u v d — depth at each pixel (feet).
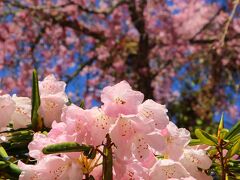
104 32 28.63
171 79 30.07
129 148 3.74
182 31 30.19
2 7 26.73
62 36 28.07
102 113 3.78
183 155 4.39
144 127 3.77
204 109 26.50
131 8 28.50
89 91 28.14
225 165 4.51
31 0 28.12
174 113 26.61
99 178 3.84
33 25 27.61
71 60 28.63
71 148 3.63
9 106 4.35
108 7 30.48
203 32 30.37
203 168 4.39
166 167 4.02
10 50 27.43
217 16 29.86
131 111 3.78
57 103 4.72
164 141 3.79
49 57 28.43
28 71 27.09
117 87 3.81
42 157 3.80
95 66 28.68
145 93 25.93
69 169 3.76
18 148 4.65
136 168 3.82
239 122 4.57
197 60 29.43
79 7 27.27
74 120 3.74
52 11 27.63
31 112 4.68
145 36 27.40
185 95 27.84
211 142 4.50
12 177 4.00
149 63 28.37
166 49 29.48
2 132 4.52
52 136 3.84
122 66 27.94
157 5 30.01
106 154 3.71
